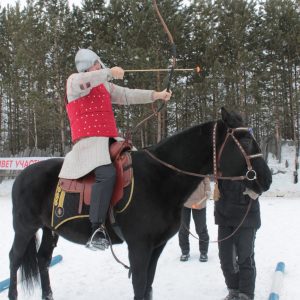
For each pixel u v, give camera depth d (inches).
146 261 135.9
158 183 137.9
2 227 335.3
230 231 163.6
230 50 760.3
